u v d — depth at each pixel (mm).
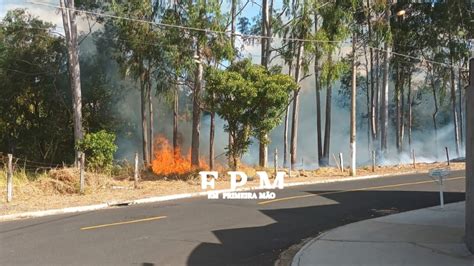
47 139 37688
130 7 31484
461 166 30672
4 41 35812
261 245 9984
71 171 20266
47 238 10781
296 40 31719
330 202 15930
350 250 8992
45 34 36312
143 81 34469
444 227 10945
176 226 12078
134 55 33406
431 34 40250
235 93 22922
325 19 32250
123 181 22672
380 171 28641
